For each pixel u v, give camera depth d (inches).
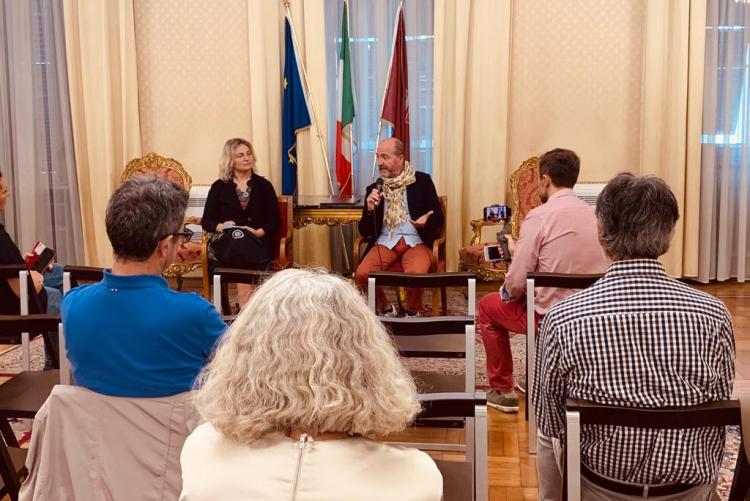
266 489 39.9
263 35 245.1
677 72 232.7
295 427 41.6
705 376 65.2
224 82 254.4
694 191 236.7
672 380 65.0
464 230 249.9
